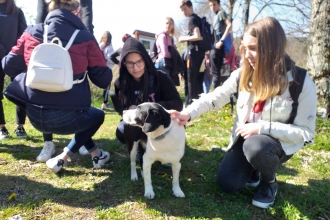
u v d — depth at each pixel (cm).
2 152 350
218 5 617
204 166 329
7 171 302
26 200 250
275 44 220
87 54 276
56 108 266
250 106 252
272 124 237
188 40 560
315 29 480
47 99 264
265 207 246
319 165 333
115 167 323
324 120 452
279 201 254
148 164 257
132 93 308
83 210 239
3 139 395
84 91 277
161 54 538
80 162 332
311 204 257
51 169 303
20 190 266
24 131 414
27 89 267
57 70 246
